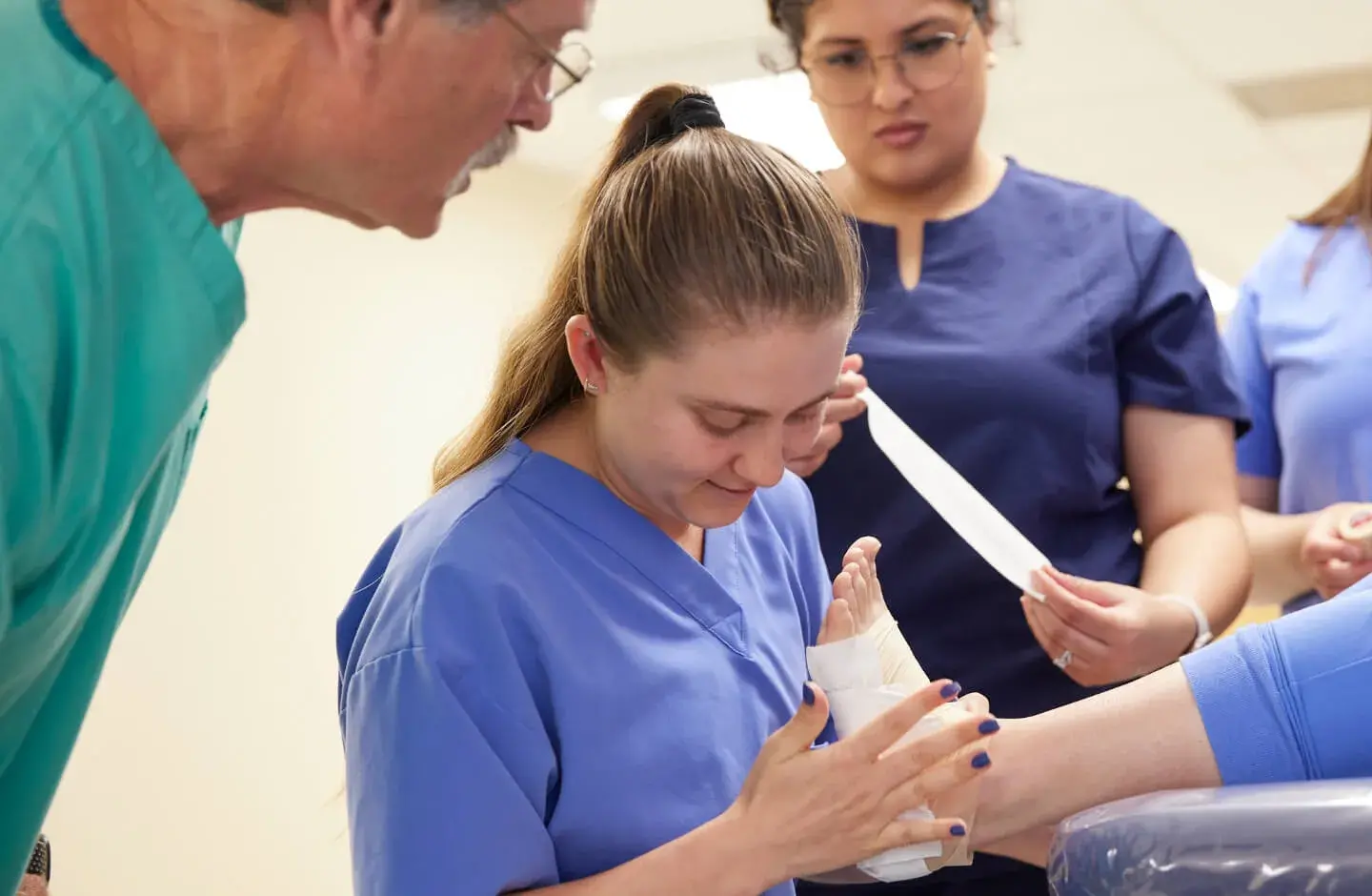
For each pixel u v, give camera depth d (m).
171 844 3.31
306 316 3.83
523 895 0.99
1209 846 0.79
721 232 1.00
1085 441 1.60
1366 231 1.86
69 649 1.03
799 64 1.66
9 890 1.06
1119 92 4.01
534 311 1.23
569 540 1.12
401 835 0.98
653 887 0.96
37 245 0.84
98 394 0.88
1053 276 1.65
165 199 0.90
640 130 1.16
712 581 1.17
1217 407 1.65
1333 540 1.66
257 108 0.89
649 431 1.05
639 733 1.07
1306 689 1.05
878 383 1.62
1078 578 1.46
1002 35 1.67
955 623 1.57
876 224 1.71
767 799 0.96
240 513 3.57
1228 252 5.73
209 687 3.44
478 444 1.23
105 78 0.87
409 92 0.88
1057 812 1.11
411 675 1.01
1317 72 3.83
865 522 1.61
